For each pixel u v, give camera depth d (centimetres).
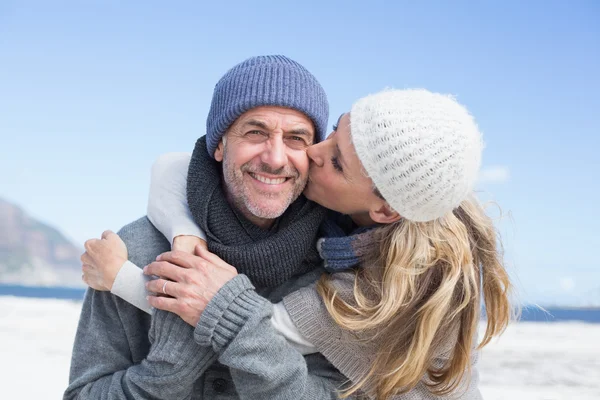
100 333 188
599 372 928
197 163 191
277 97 171
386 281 178
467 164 174
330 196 187
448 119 173
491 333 201
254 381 164
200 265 167
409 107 172
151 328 170
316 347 184
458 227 186
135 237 195
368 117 175
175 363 163
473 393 203
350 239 186
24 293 6031
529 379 864
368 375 176
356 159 177
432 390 188
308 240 185
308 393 170
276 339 166
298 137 180
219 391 189
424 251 178
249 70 176
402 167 169
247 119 173
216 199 183
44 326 1342
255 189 177
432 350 183
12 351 970
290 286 195
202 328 159
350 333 181
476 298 187
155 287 167
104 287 180
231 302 162
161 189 200
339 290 182
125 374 174
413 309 181
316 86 184
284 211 188
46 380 759
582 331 1545
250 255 176
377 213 185
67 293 6212
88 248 186
